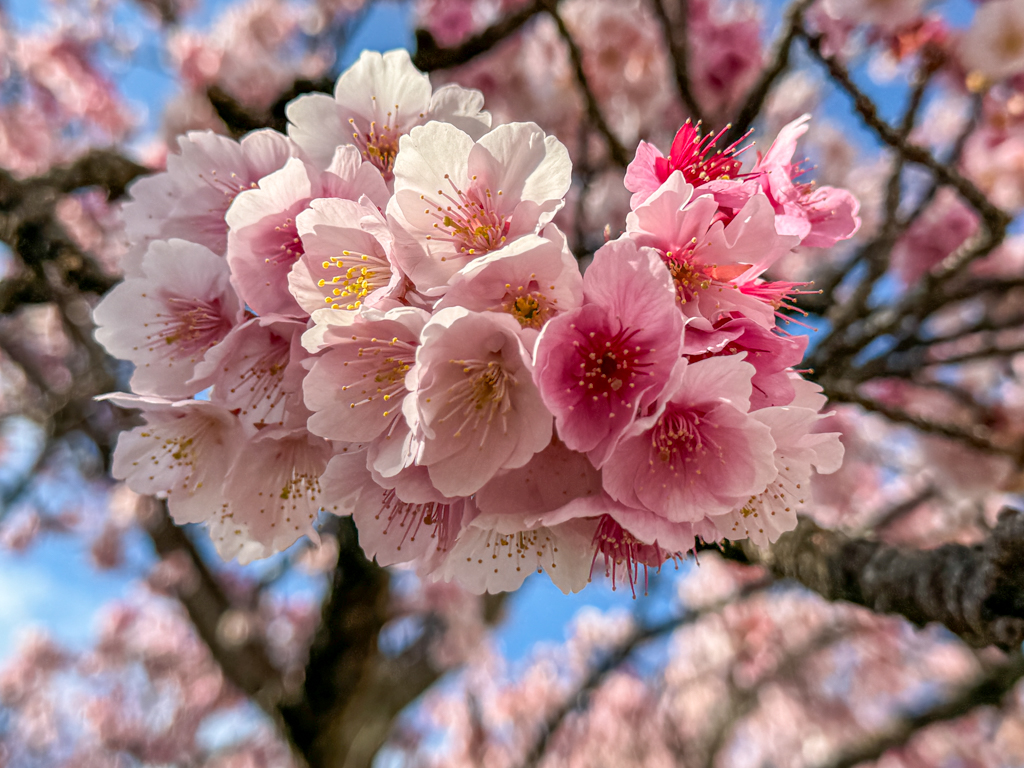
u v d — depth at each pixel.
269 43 6.80
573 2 5.88
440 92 1.60
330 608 4.45
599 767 10.55
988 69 3.18
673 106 5.70
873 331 3.61
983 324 3.94
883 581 1.60
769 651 8.83
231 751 11.44
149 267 1.54
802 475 1.43
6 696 12.22
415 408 1.19
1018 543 1.21
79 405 5.78
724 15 5.03
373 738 5.39
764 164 1.51
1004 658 5.91
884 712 11.00
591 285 1.25
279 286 1.46
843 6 3.13
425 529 1.50
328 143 1.61
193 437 1.65
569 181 1.30
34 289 3.13
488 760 10.82
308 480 1.59
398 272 1.28
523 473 1.31
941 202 5.26
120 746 11.79
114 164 3.27
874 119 2.49
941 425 3.36
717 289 1.33
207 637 5.87
